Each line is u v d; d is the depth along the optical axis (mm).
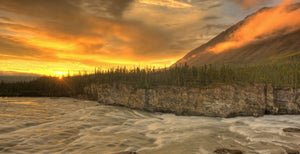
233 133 33906
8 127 33875
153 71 93688
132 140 28609
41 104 73312
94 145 25797
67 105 71062
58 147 24812
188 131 35219
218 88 54469
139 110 63469
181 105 57594
